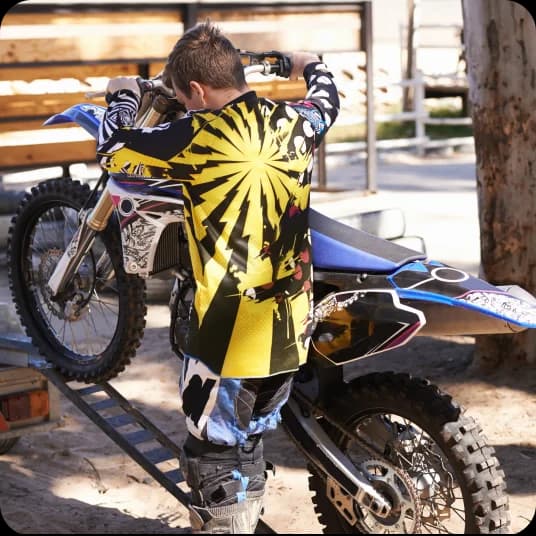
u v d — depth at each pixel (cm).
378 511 372
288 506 473
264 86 1256
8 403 513
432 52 2959
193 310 357
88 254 461
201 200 347
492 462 363
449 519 412
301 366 394
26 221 475
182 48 357
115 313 483
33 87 1027
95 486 500
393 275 358
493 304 336
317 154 1575
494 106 620
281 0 1224
